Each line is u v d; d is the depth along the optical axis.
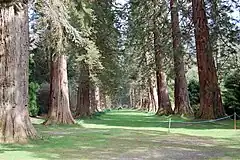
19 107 14.95
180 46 30.12
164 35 33.59
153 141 15.28
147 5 34.78
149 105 68.44
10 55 14.80
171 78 35.91
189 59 34.12
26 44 15.44
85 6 24.86
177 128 21.98
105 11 31.88
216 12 26.12
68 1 22.00
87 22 25.28
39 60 40.91
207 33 25.61
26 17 15.45
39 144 14.20
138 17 36.31
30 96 36.59
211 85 24.92
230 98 30.36
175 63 32.97
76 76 42.28
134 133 19.03
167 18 33.53
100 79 34.03
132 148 13.08
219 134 18.22
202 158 10.65
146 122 29.25
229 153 11.67
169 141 15.30
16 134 14.66
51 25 20.30
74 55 29.20
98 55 28.20
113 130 21.14
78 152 12.16
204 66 25.19
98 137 16.94
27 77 15.52
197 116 25.28
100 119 35.62
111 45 34.66
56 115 25.67
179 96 35.28
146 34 37.03
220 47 26.55
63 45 21.81
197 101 40.94
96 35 31.42
